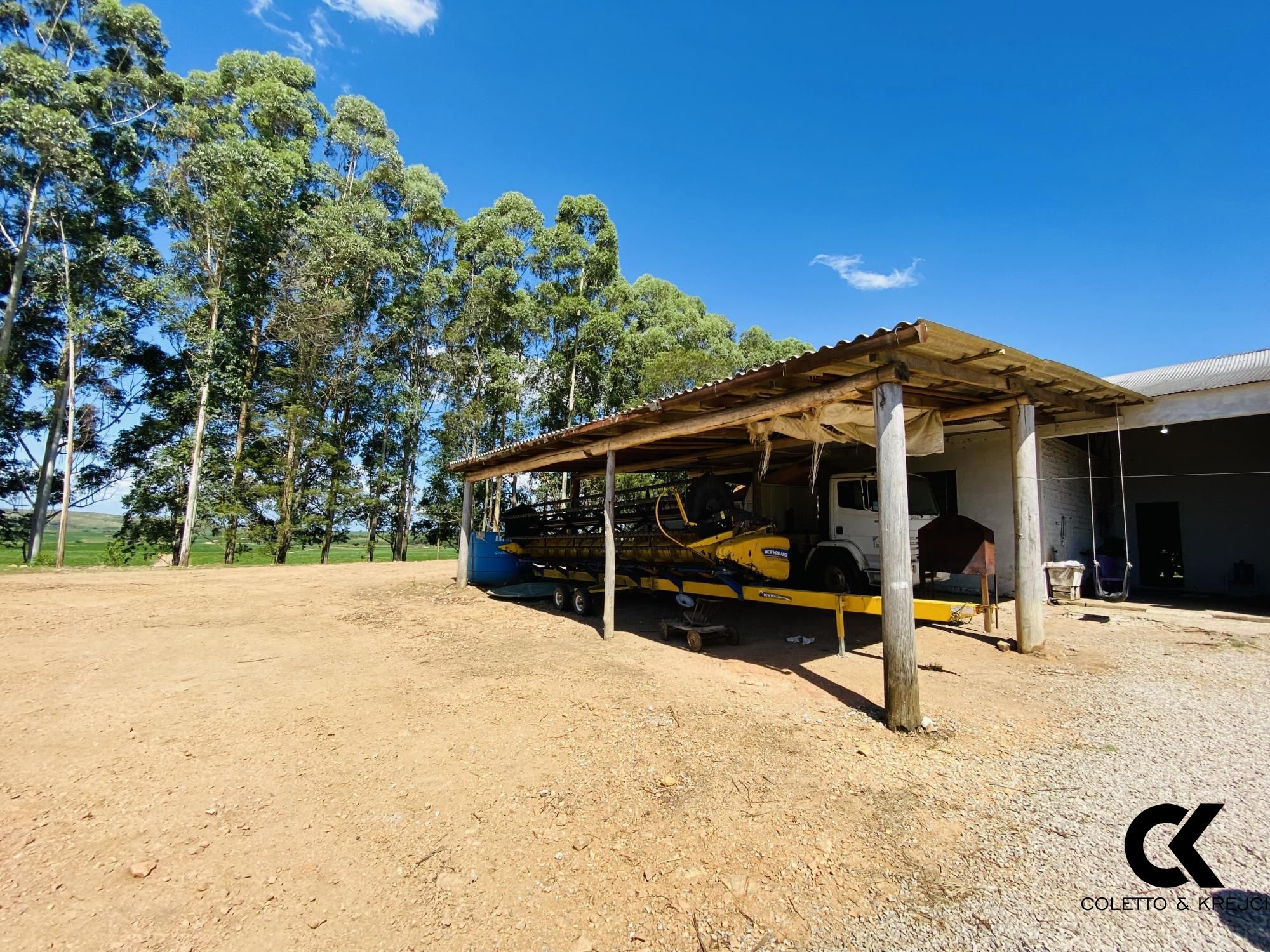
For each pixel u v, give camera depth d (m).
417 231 26.70
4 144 17.66
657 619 8.91
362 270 23.11
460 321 23.53
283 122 22.78
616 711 4.70
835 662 6.21
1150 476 12.01
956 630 7.79
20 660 6.12
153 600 10.27
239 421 21.42
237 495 20.19
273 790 3.43
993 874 2.60
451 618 9.09
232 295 20.84
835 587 9.35
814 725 4.38
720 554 7.34
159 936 2.25
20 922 2.31
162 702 4.90
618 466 11.45
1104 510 12.95
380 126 26.73
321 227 21.39
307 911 2.41
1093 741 4.07
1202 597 10.84
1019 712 4.68
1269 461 11.01
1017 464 6.79
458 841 2.92
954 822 3.03
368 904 2.46
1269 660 6.27
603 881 2.60
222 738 4.17
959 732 4.25
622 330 24.78
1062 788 3.38
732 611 9.54
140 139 21.17
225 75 22.77
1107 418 9.50
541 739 4.15
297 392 21.62
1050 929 2.23
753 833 2.95
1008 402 6.90
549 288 24.83
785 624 8.38
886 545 4.53
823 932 2.26
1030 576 6.58
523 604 10.48
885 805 3.21
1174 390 8.77
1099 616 8.66
